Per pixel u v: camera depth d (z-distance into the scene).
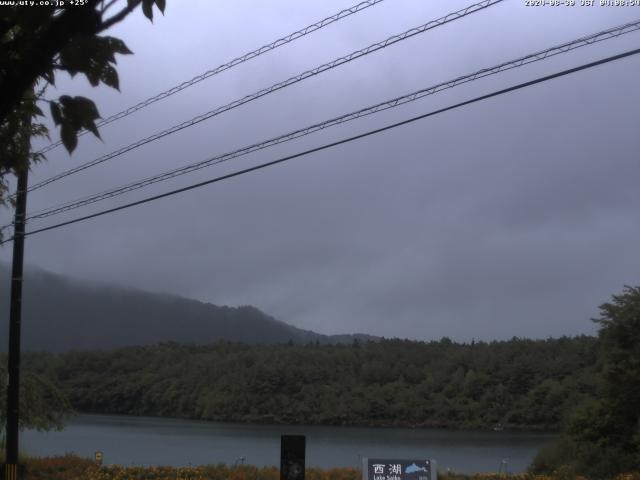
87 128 3.10
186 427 99.94
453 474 26.84
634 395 32.91
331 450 60.97
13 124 3.58
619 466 31.03
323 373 117.88
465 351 118.56
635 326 33.44
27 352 143.00
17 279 19.44
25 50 2.88
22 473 24.31
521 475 27.86
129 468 25.92
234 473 25.28
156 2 2.98
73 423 104.12
